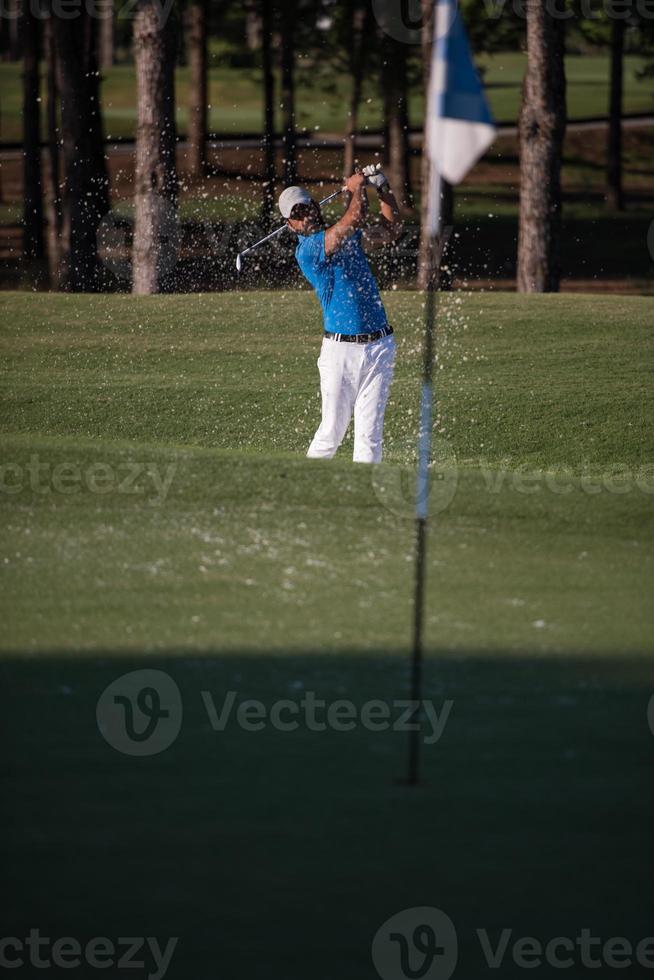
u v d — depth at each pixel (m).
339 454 29.81
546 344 38.47
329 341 24.91
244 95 155.50
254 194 100.00
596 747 11.69
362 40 90.50
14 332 39.09
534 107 54.69
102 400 32.12
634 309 43.47
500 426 31.23
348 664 13.71
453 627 14.90
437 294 45.25
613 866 9.54
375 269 70.19
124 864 9.49
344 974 8.15
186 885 9.19
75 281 66.38
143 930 8.64
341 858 9.61
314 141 125.38
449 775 11.06
